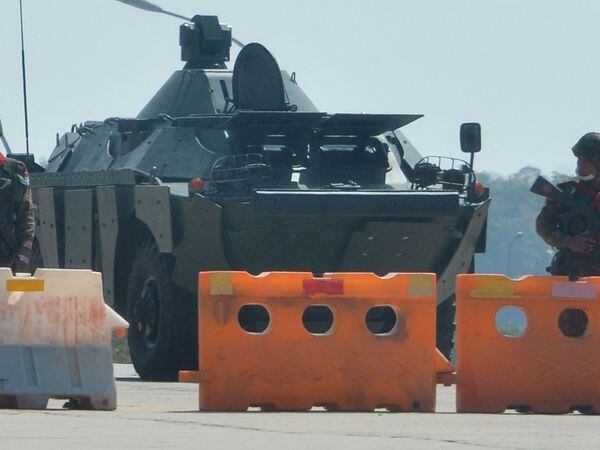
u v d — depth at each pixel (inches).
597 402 1611.7
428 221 2292.1
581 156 1648.6
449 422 1413.6
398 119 2411.4
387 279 1594.5
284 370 1579.7
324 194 2210.9
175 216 2272.4
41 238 2610.7
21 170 1680.6
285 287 1582.2
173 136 2409.0
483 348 1600.6
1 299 1535.4
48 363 1541.6
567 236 1647.4
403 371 1594.5
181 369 2346.2
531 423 1412.4
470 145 2365.9
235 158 2338.8
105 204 2413.9
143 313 2369.6
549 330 1608.0
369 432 1284.4
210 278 1572.3
